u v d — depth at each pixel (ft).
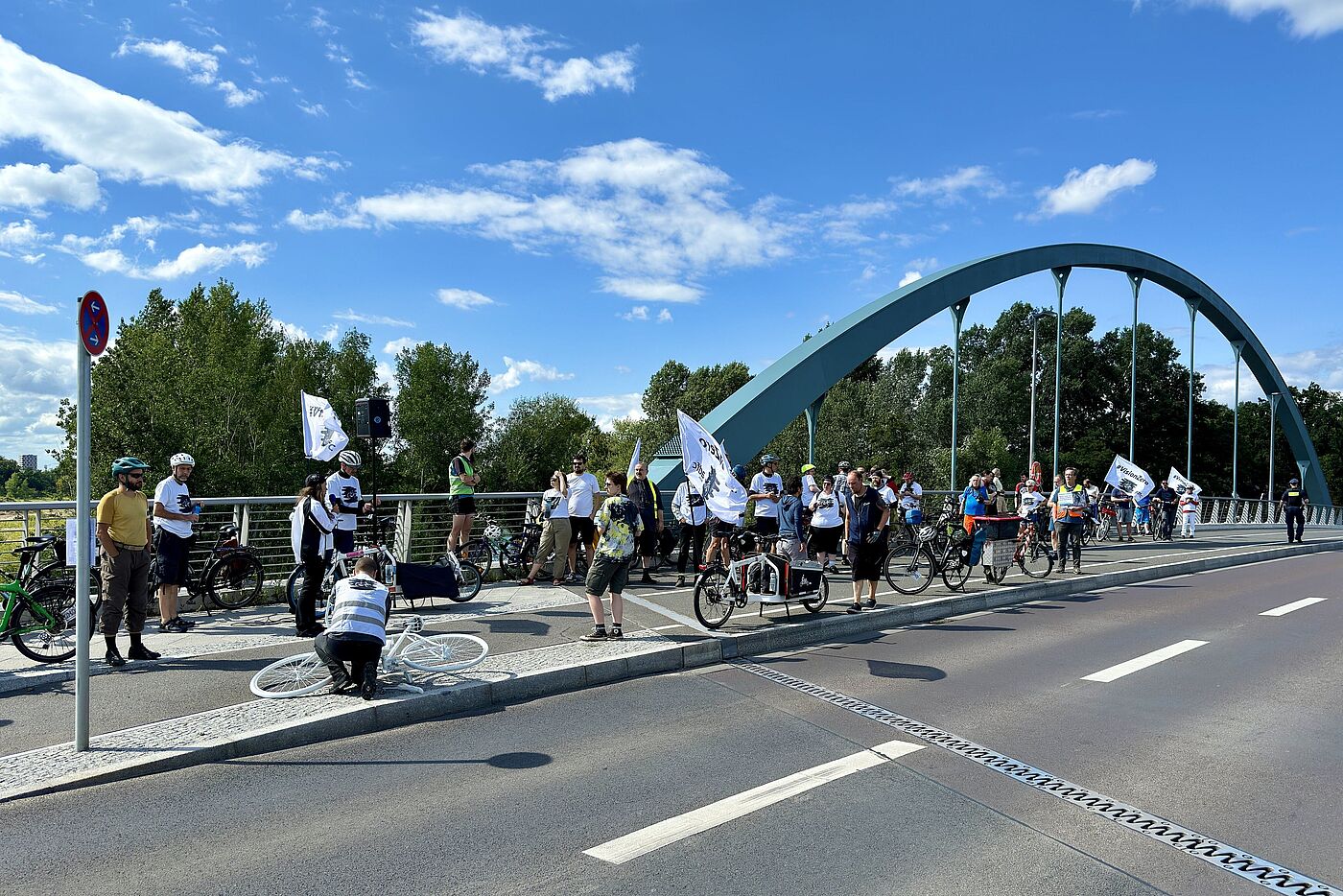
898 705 21.88
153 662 24.44
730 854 13.08
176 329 171.01
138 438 129.39
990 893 11.87
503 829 14.03
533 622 30.86
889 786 16.10
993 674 25.34
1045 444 207.31
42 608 23.81
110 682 22.40
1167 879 12.39
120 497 23.85
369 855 13.06
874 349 68.69
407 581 30.58
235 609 32.32
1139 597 41.98
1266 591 44.09
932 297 75.15
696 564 41.75
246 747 17.97
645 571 40.86
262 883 12.16
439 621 30.96
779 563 31.37
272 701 20.63
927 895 11.80
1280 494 227.40
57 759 16.85
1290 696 22.91
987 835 13.88
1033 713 21.17
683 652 26.53
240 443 154.51
